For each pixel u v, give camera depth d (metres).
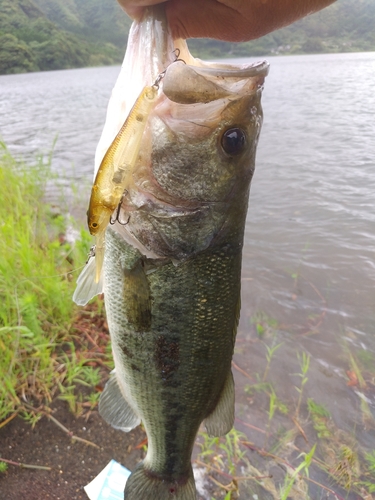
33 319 0.50
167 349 0.28
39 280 0.58
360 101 3.32
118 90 0.24
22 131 2.53
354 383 0.56
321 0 0.23
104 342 0.59
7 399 0.49
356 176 1.42
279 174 1.47
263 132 2.28
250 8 0.23
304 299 0.75
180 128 0.24
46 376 0.51
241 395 0.54
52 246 0.66
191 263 0.26
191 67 0.23
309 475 0.45
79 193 1.20
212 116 0.24
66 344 0.58
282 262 0.87
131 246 0.26
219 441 0.48
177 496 0.33
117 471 0.43
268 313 0.71
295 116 2.76
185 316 0.28
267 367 0.59
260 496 0.43
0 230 0.61
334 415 0.52
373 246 0.93
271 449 0.47
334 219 1.07
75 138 2.28
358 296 0.76
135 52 0.24
